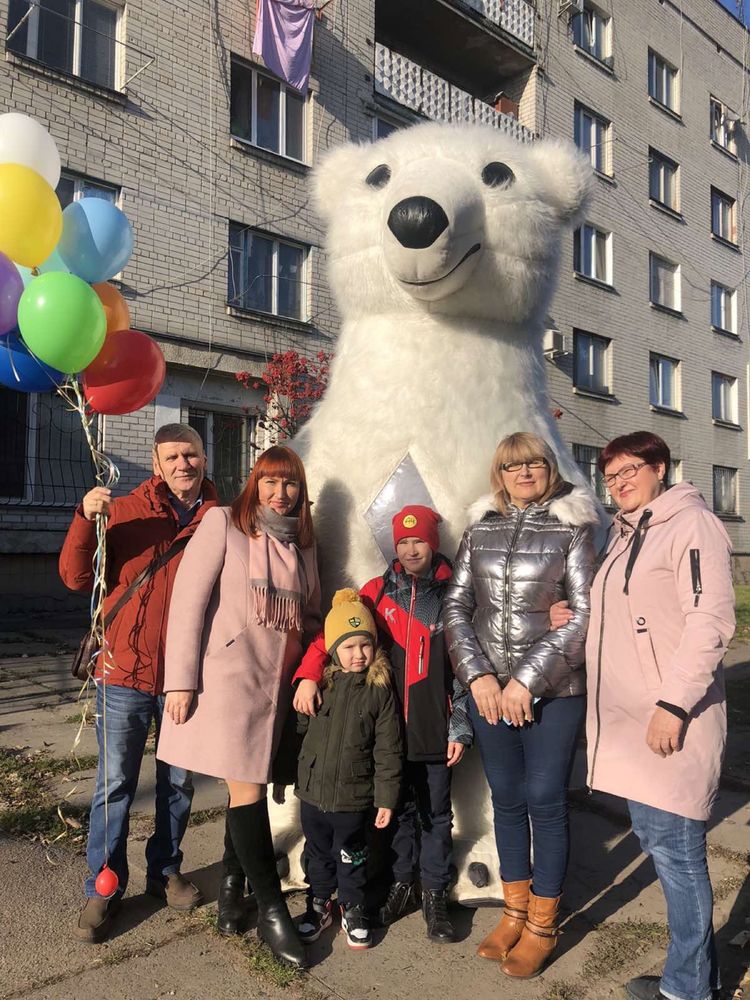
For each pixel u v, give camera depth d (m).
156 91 10.73
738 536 21.33
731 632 2.21
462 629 2.70
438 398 3.19
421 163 3.28
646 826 2.35
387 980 2.57
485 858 3.03
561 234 3.56
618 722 2.39
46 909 2.91
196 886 3.15
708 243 20.66
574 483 3.17
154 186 10.70
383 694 2.70
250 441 11.62
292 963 2.61
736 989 2.58
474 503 2.89
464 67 16.44
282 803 3.17
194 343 11.01
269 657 2.73
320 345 12.45
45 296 2.60
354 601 2.79
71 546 2.83
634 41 18.66
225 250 11.43
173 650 2.66
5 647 7.66
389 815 2.64
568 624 2.55
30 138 2.86
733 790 4.50
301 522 2.90
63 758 4.55
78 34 10.16
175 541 2.93
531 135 15.93
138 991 2.46
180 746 2.66
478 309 3.32
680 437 19.45
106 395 2.92
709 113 20.92
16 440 9.70
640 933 2.91
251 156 11.74
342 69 12.86
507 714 2.54
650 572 2.35
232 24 11.56
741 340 21.72
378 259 3.37
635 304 18.14
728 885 3.32
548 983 2.58
